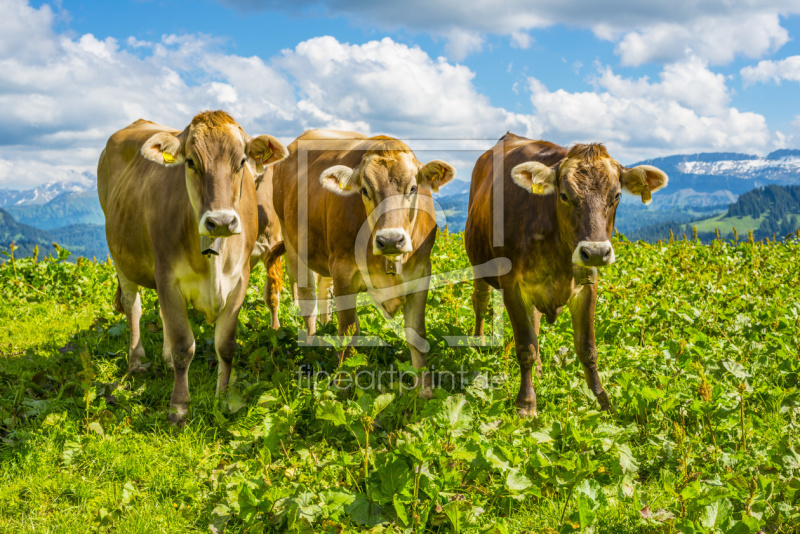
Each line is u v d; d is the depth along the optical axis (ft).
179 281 17.83
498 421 14.97
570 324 21.06
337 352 19.80
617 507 12.37
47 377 18.85
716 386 14.93
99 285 31.27
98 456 14.87
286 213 24.53
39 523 12.59
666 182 16.33
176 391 17.51
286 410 15.24
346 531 11.68
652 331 22.41
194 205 16.31
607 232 16.46
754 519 10.30
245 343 21.80
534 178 16.60
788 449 12.68
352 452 15.05
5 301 29.07
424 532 11.71
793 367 17.75
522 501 12.76
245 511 11.84
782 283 28.60
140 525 12.41
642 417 15.92
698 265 31.83
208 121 16.34
